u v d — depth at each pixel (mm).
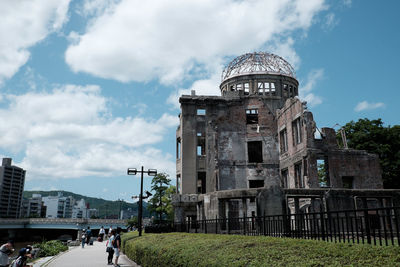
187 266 10109
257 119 42125
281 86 43438
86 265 18891
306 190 23375
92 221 77188
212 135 39250
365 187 31609
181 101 40000
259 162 41406
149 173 28594
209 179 37938
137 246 17516
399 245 7137
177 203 35125
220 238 12852
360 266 6332
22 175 176125
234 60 46719
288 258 7668
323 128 32562
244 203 24984
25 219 76062
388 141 42125
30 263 20172
